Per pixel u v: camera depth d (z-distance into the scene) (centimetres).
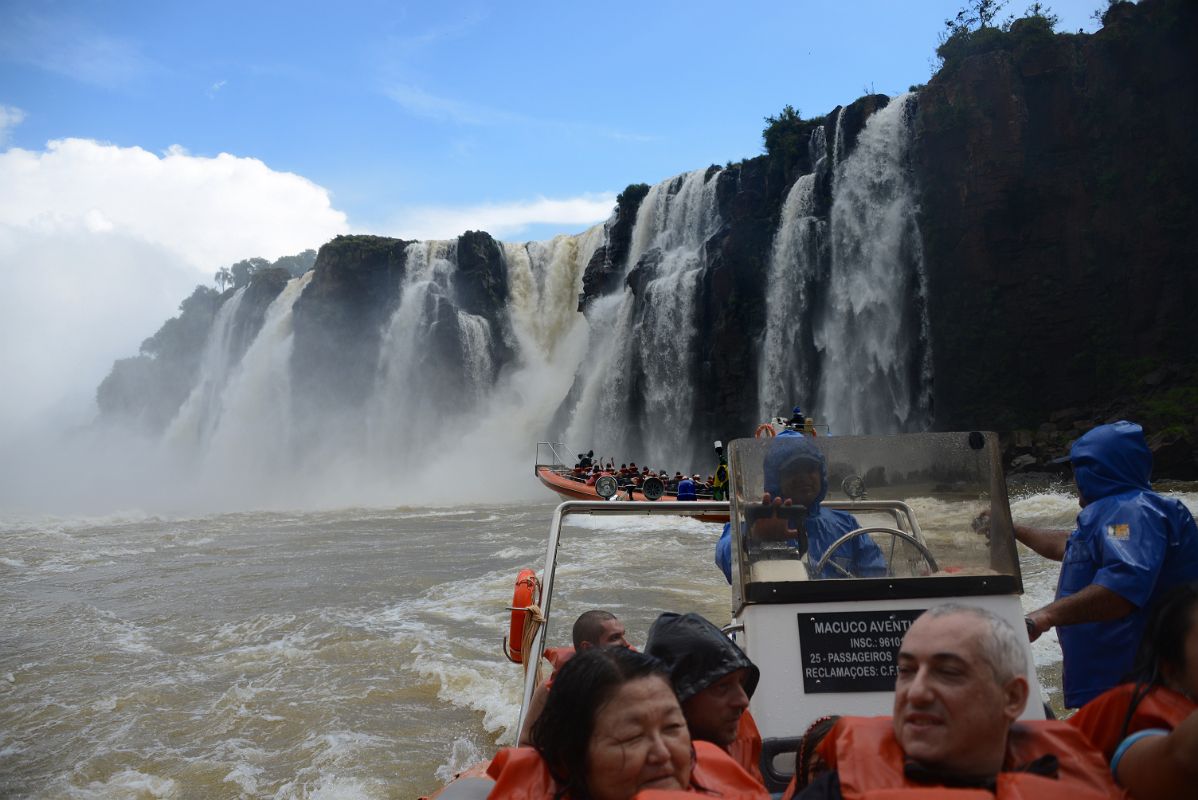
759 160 5419
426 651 954
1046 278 4325
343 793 586
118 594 1488
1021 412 4328
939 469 348
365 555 1934
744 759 291
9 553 2150
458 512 3928
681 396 5447
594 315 6481
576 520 2530
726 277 5231
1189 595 235
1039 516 2342
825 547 342
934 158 4441
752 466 347
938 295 4478
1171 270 4144
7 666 981
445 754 657
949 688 209
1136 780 204
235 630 1139
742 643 346
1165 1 4066
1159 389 4047
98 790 617
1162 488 3148
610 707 223
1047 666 737
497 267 7406
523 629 388
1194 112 4103
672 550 1600
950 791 201
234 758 663
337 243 7550
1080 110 4291
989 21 4512
